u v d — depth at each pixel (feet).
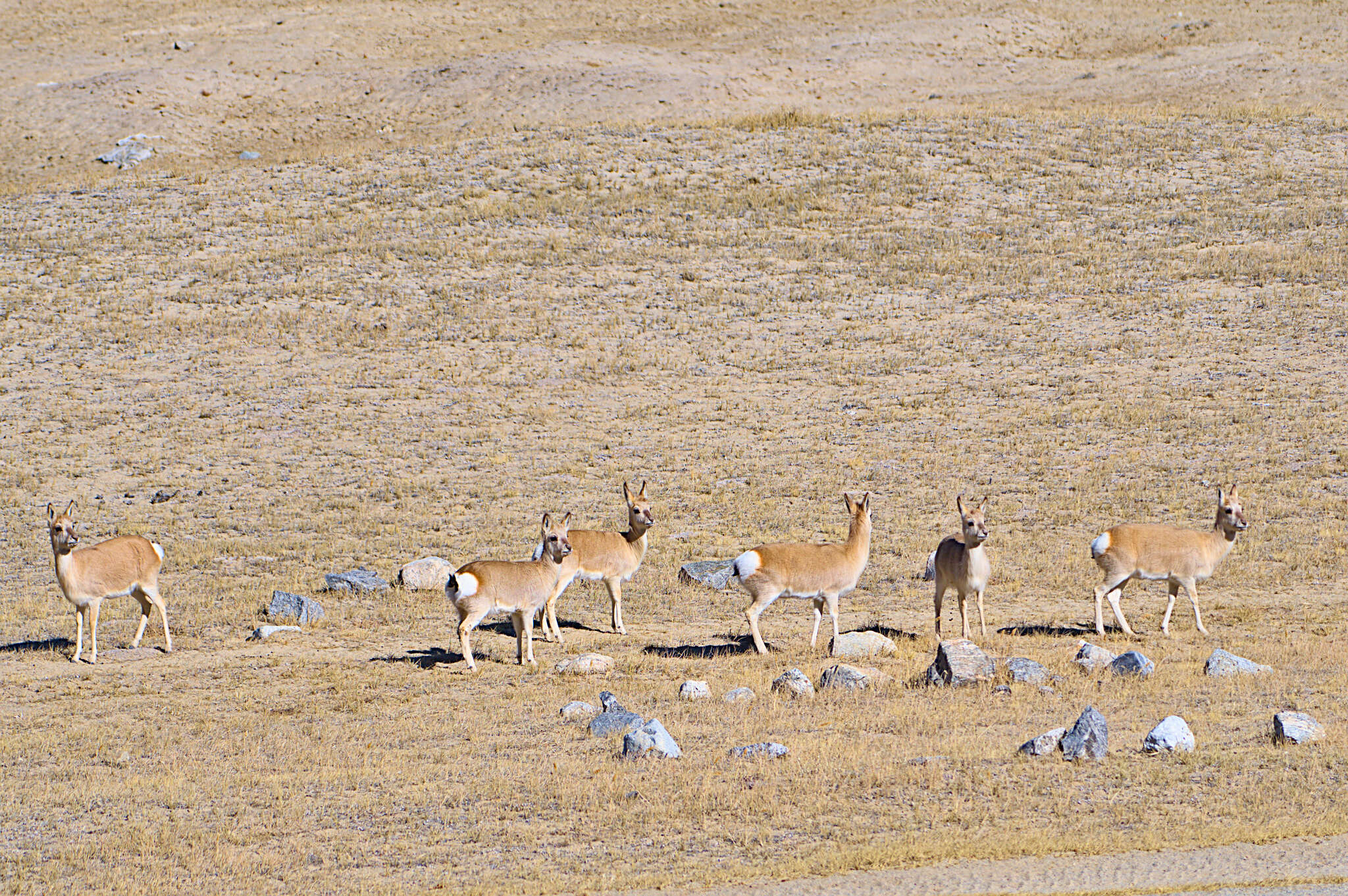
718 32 557.74
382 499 201.98
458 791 88.17
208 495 205.05
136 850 79.15
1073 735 90.53
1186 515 182.19
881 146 375.04
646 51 518.78
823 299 289.94
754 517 188.75
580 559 135.95
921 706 104.53
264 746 101.40
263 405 242.58
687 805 83.35
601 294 292.61
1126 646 125.18
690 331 275.59
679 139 384.27
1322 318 266.98
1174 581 131.44
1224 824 76.54
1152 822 77.56
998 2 577.43
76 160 430.20
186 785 91.71
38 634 142.31
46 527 191.01
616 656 128.77
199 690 119.75
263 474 214.07
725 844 77.41
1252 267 293.43
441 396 246.88
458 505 199.00
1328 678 110.32
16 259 307.99
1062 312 279.28
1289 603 145.07
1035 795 83.30
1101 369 251.19
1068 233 321.11
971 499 195.42
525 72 489.67
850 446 221.66
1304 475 197.16
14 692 119.24
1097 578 157.99
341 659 130.41
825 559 123.03
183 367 257.75
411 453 222.89
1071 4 578.25
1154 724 97.50
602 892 69.62
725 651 128.98
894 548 172.96
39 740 103.50
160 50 531.09
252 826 83.30
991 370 253.85
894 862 72.18
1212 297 281.54
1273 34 510.58
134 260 308.19
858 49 519.19
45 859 78.23
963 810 81.10
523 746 98.68
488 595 120.47
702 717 104.06
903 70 503.20
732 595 156.66
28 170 421.59
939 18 555.69
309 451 223.51
